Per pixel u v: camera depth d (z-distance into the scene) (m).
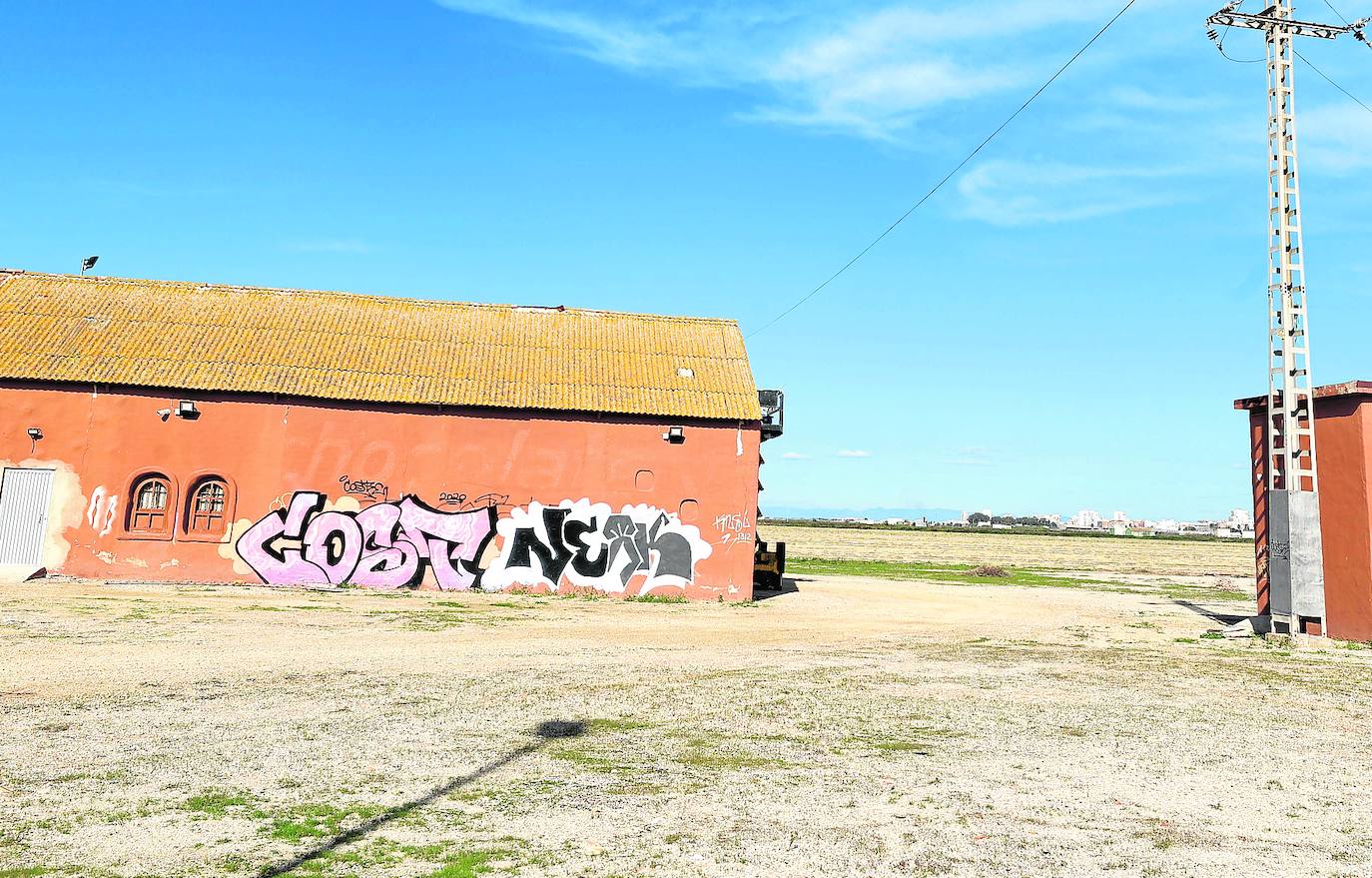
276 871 5.12
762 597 26.80
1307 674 13.95
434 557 24.12
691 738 8.72
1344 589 18.11
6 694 9.65
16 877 4.91
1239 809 6.80
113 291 26.59
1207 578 46.00
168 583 22.44
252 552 23.48
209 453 23.58
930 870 5.40
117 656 12.26
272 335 25.81
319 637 14.98
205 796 6.48
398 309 28.23
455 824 6.04
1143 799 7.00
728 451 25.50
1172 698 11.63
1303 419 19.41
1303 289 18.62
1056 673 13.62
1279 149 18.69
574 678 11.96
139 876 4.99
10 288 25.78
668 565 24.86
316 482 23.88
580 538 24.62
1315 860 5.71
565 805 6.51
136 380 23.33
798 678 12.44
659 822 6.18
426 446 24.42
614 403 25.17
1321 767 8.14
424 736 8.48
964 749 8.50
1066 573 49.47
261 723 8.79
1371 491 17.61
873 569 46.62
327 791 6.70
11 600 17.89
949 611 24.69
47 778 6.78
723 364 27.84
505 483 24.58
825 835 5.98
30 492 22.86
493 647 14.67
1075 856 5.70
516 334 27.81
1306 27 18.83
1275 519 18.89
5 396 22.97
